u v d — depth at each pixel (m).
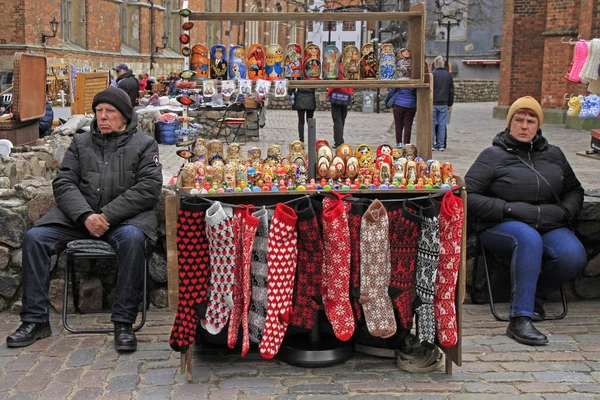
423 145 4.86
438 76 13.02
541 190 4.97
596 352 4.40
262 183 4.33
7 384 3.92
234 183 4.30
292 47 4.93
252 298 4.10
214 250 3.94
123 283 4.47
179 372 4.11
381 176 4.29
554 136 15.72
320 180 4.42
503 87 21.89
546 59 18.98
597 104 7.06
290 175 4.38
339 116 12.88
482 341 4.59
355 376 4.06
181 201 4.04
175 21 42.66
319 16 4.84
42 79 8.66
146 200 4.70
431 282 3.95
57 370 4.11
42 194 5.04
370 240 3.94
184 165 4.43
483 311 5.25
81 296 5.14
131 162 4.79
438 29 44.75
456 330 4.02
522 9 21.14
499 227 4.91
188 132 5.22
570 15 18.41
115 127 4.82
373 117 23.09
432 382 3.96
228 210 4.04
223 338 4.43
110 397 3.76
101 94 4.78
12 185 6.12
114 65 33.66
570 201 5.07
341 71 4.92
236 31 46.38
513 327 4.64
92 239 4.70
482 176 5.04
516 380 3.98
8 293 5.14
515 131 5.04
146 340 4.61
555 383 3.94
